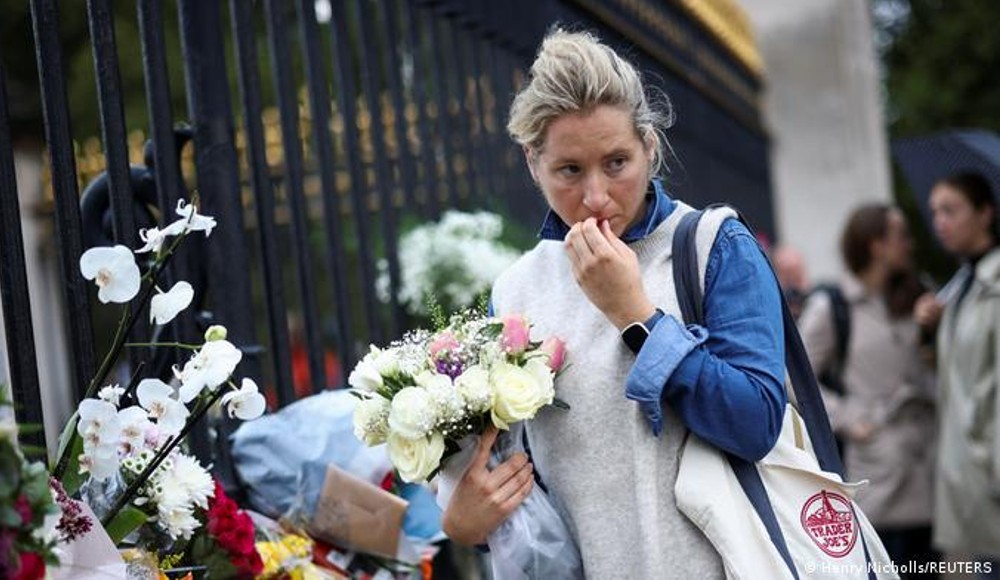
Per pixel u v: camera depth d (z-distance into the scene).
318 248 8.85
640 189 3.37
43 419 3.66
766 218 13.16
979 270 7.09
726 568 3.26
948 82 23.66
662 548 3.32
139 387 3.17
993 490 6.92
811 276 13.62
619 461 3.39
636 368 3.24
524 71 7.54
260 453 4.37
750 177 12.55
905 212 21.89
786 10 13.77
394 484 4.51
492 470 3.46
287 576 4.04
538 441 3.53
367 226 5.63
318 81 5.41
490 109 7.37
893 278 7.85
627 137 3.32
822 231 13.62
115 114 4.11
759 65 13.31
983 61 23.53
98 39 4.11
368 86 5.93
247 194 8.41
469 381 3.27
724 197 11.31
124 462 3.24
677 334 3.26
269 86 12.91
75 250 3.88
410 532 4.54
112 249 3.12
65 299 3.89
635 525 3.37
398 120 6.20
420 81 6.44
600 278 3.29
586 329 3.48
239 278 4.57
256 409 3.26
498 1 7.37
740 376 3.25
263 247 4.88
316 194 8.67
